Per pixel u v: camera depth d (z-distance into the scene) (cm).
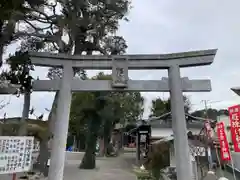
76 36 1338
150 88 755
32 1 1009
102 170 1717
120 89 752
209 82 746
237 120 862
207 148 1395
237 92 786
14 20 878
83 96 1852
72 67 784
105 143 2931
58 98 748
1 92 862
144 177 1409
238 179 1218
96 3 1200
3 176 1157
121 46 1409
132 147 4253
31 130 1399
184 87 741
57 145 706
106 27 1380
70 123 2636
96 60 782
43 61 777
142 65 768
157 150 1582
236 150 855
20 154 714
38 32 1334
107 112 1789
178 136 692
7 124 1275
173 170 1422
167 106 2914
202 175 1205
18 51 1357
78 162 2175
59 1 1179
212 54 755
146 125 2125
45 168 1357
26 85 1364
